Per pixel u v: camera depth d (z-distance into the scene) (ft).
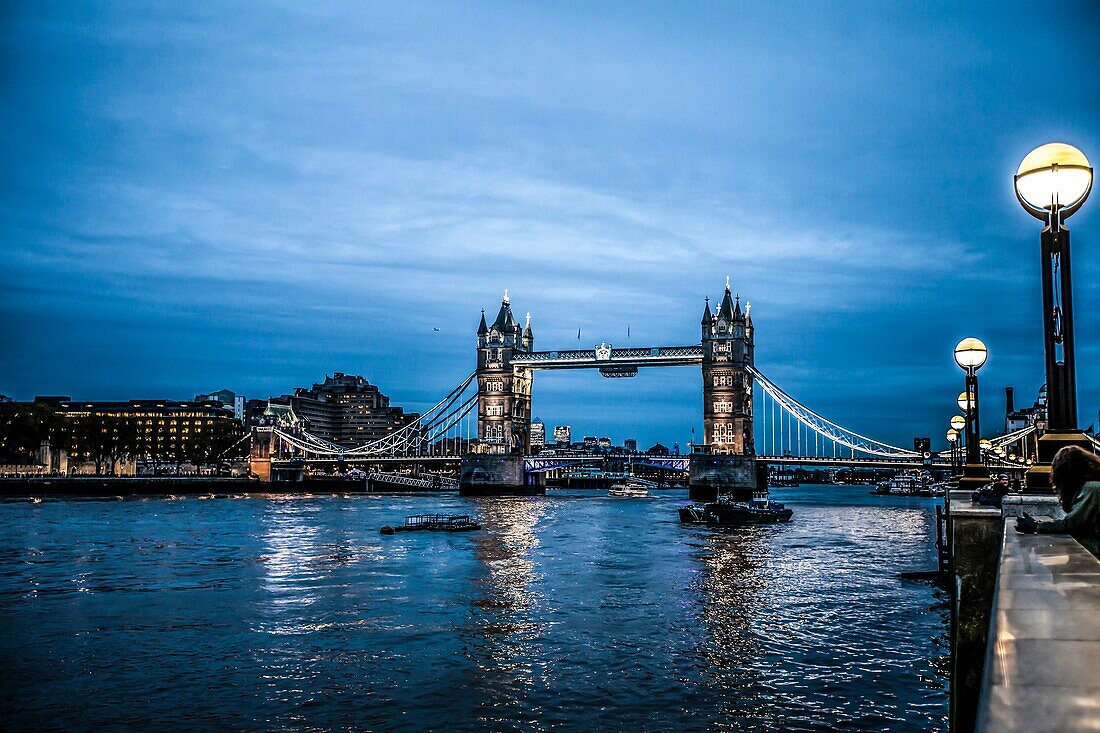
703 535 358.43
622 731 112.16
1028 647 18.40
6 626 172.14
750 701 122.83
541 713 118.93
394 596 204.13
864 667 139.44
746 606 189.98
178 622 175.42
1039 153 53.62
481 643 156.97
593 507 568.41
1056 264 54.29
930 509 563.48
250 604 194.18
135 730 113.39
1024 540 36.27
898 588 214.07
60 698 126.31
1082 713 14.53
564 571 245.86
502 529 386.32
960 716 30.83
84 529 374.22
